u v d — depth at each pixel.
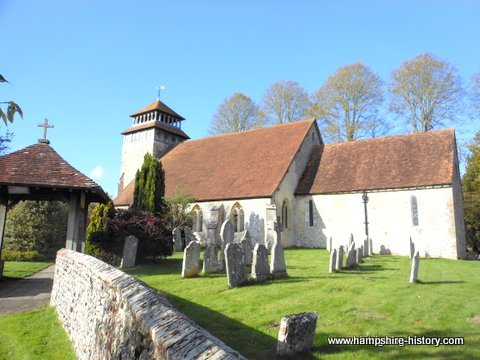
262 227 24.52
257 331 6.97
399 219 23.88
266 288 10.32
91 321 6.14
